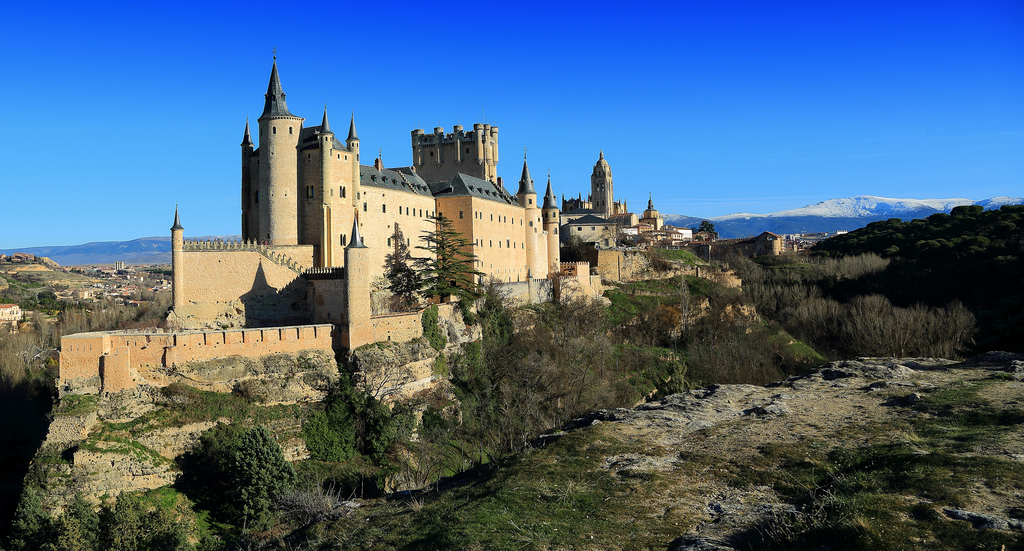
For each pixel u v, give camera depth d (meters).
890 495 22.97
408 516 29.17
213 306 86.69
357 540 27.25
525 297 130.75
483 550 23.42
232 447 63.09
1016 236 151.12
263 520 54.41
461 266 115.94
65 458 62.31
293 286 92.69
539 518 25.48
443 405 86.69
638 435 35.22
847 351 120.25
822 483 25.95
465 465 71.50
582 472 30.23
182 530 54.41
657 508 25.48
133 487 61.72
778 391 43.84
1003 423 30.31
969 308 132.88
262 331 74.19
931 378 42.84
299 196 99.56
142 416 66.69
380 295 100.62
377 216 108.56
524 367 94.56
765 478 27.14
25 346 119.81
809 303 144.25
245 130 103.50
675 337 137.38
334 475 67.44
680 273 169.75
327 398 75.69
